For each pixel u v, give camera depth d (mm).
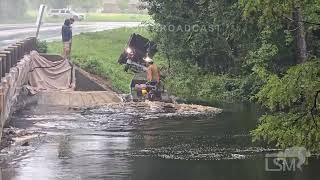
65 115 39719
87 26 101000
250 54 45219
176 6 55531
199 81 53719
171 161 24797
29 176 21906
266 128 15680
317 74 15023
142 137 30859
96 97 46719
